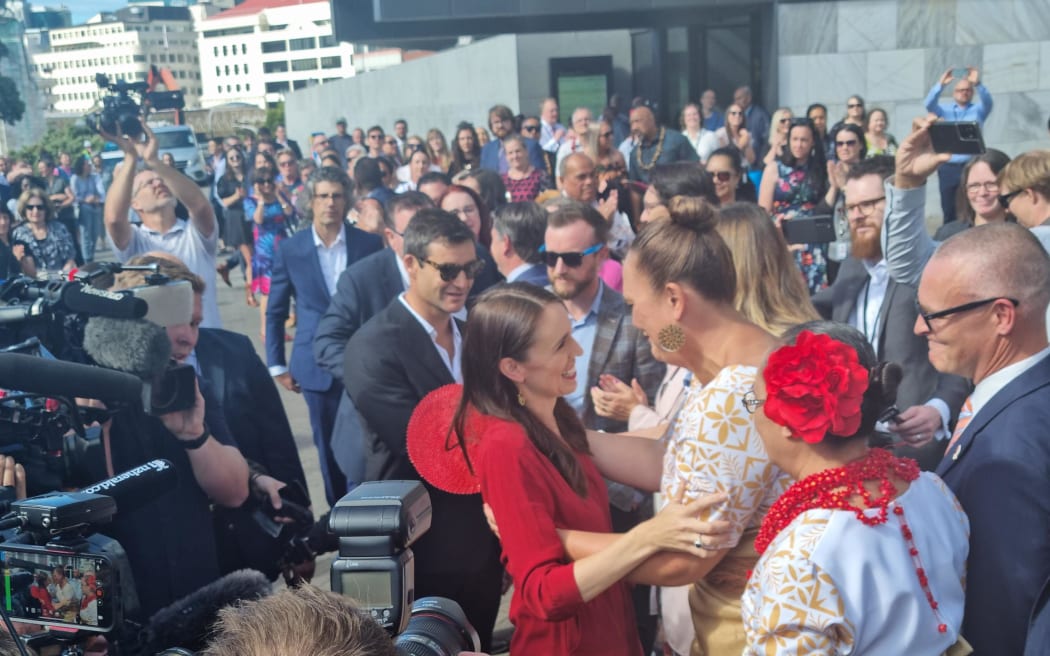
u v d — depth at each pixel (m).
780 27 14.26
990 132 14.40
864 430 1.81
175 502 2.57
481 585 3.13
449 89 24.81
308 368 5.12
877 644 1.73
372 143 16.11
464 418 2.52
